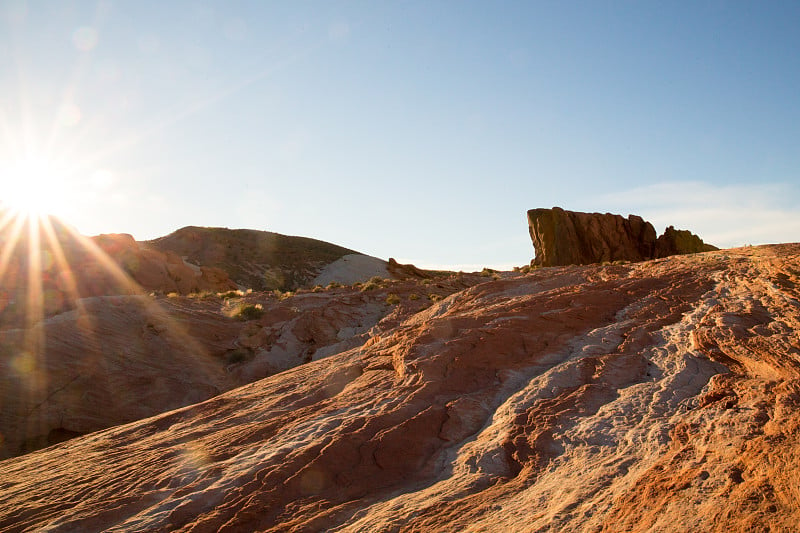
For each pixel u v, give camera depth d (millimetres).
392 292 38469
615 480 7191
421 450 9719
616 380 11148
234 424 13141
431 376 12453
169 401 24812
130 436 14328
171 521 8383
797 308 12188
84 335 27141
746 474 6000
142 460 11469
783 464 5789
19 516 9500
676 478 6453
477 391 11867
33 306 31453
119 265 48500
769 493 5344
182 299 37188
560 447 8781
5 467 14062
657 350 12266
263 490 8812
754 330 11492
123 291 43656
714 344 11438
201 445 11664
